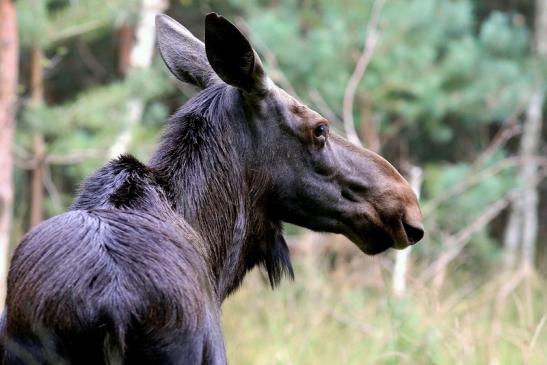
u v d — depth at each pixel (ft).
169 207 32.58
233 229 35.06
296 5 127.65
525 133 137.18
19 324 27.94
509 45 125.29
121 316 27.12
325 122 36.35
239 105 35.50
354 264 86.17
